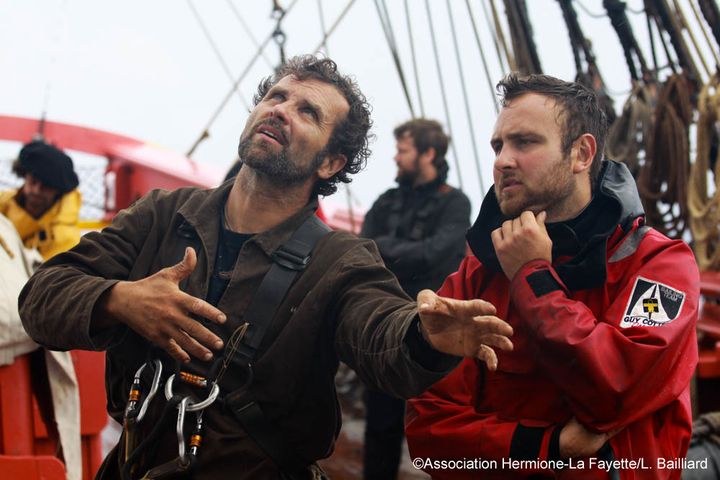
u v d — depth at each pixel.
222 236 2.30
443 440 2.33
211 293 2.23
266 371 2.14
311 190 2.35
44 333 2.15
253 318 2.17
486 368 2.34
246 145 2.25
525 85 2.30
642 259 2.24
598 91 4.57
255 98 2.57
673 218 4.39
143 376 2.18
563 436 2.17
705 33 4.14
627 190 2.30
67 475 3.14
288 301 2.19
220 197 2.33
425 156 4.20
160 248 2.29
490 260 2.35
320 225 2.30
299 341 2.15
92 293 2.08
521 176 2.24
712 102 4.12
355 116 2.36
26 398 3.11
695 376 3.76
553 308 2.13
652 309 2.16
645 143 4.37
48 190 4.42
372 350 2.04
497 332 1.82
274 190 2.26
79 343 2.10
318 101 2.29
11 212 4.46
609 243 2.27
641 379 2.10
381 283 2.19
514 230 2.23
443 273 4.05
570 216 2.28
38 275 2.22
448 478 2.35
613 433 2.17
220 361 2.14
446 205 4.15
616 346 2.10
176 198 2.37
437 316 1.84
